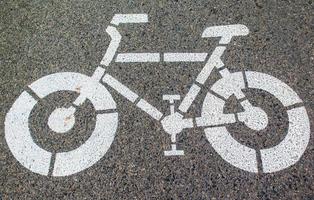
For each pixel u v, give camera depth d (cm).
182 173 343
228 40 416
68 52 410
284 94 382
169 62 402
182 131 363
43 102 380
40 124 369
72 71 398
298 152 351
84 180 342
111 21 431
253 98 381
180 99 380
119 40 416
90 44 415
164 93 384
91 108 377
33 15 436
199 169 345
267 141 357
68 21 432
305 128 363
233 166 346
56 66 401
